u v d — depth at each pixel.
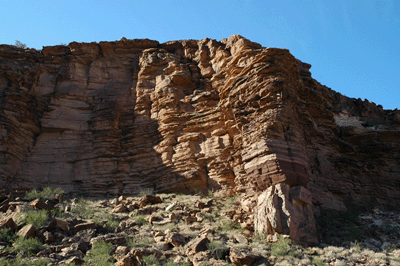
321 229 16.27
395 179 21.94
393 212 19.20
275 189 15.52
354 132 23.78
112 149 25.09
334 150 22.70
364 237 15.31
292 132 17.84
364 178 21.53
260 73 20.44
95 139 25.91
